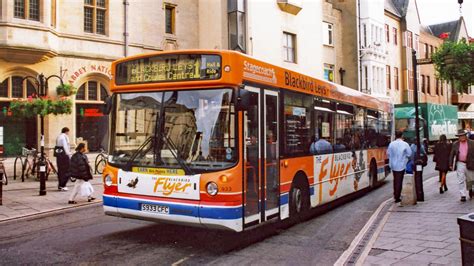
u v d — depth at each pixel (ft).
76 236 26.76
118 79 25.55
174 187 23.02
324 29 117.91
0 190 37.01
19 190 45.24
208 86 23.21
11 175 55.36
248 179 23.73
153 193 23.61
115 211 24.76
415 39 158.20
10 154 56.59
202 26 80.53
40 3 55.57
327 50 117.91
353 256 21.57
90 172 39.09
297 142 30.12
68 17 61.31
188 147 23.15
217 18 78.59
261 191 25.12
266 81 26.21
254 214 24.29
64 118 59.67
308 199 31.45
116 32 66.28
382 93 129.90
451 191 44.09
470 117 169.48
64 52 60.18
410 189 36.11
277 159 27.27
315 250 23.84
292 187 29.32
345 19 123.75
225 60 22.91
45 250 23.45
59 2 60.49
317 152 33.22
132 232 27.73
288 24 92.22
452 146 39.06
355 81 121.90
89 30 64.03
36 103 49.83
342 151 38.60
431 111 108.68
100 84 64.64
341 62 123.44
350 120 41.09
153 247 24.08
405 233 25.89
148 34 71.31
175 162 23.25
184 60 23.75
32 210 34.94
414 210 33.63
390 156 38.86
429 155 105.40
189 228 28.78
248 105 22.43
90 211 35.73
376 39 128.57
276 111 27.37
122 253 22.86
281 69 28.25
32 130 58.59
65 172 45.65
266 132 26.00
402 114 100.63
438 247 22.49
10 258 21.94
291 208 29.09
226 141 22.74
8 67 55.11
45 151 58.13
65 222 31.22
